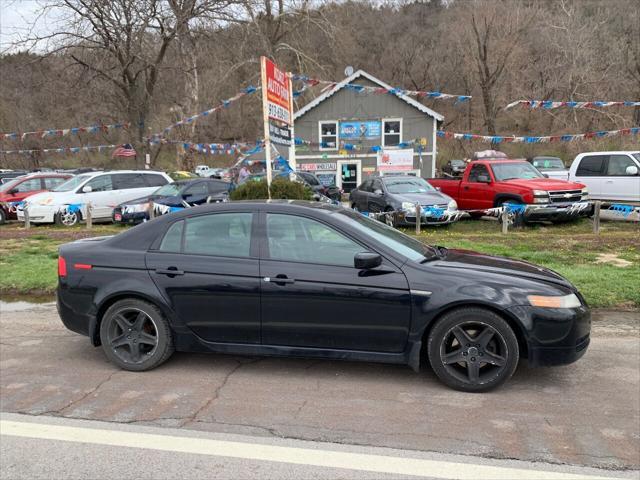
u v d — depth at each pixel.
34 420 3.78
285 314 4.38
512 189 13.19
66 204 14.98
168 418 3.79
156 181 16.72
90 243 4.96
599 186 14.23
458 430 3.58
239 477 3.05
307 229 4.48
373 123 29.16
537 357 4.13
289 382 4.42
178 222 4.73
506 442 3.41
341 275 4.29
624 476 3.02
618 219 14.07
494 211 12.78
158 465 3.18
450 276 4.21
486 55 42.88
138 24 22.52
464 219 14.91
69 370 4.75
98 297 4.66
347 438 3.48
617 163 13.98
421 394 4.16
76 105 28.17
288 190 10.13
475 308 4.13
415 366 4.24
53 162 44.34
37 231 13.88
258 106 40.38
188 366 4.81
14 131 39.19
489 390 4.18
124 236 4.83
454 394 4.16
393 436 3.50
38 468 3.17
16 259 9.98
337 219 4.50
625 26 40.28
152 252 4.68
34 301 7.48
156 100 27.38
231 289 4.43
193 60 25.31
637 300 6.56
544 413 3.82
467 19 44.31
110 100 27.38
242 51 25.84
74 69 24.42
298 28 29.95
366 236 4.41
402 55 53.38
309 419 3.75
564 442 3.41
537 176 13.94
